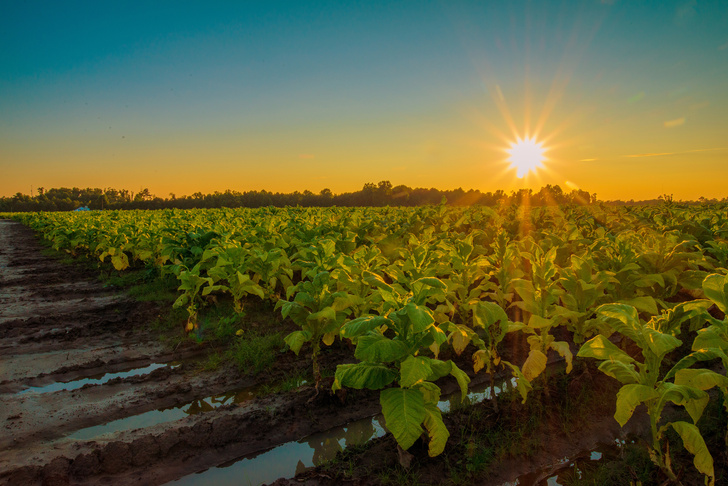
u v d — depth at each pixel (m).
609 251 7.18
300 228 12.27
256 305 9.03
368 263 7.00
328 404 5.16
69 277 13.22
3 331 7.88
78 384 5.96
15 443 4.47
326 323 5.14
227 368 6.26
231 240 10.25
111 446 4.21
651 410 3.55
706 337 3.45
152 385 5.78
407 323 3.82
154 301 9.75
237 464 4.27
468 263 7.41
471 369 6.10
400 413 3.38
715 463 3.94
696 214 14.97
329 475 3.95
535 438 4.41
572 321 5.77
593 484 3.76
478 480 3.86
